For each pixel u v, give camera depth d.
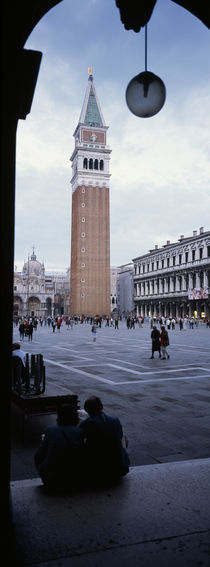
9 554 2.86
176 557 2.88
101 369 15.70
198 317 71.19
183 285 76.31
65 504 3.80
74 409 4.57
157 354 21.41
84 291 99.12
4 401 3.00
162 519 3.46
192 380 13.20
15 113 3.09
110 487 4.24
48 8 3.19
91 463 4.21
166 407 9.48
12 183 3.10
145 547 3.01
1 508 2.93
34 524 3.38
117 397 10.55
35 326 52.78
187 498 3.92
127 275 125.00
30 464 5.91
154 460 6.04
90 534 3.20
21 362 8.48
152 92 3.85
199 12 3.75
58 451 4.19
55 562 2.82
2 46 3.03
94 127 105.06
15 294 145.25
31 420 7.95
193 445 6.79
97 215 102.38
